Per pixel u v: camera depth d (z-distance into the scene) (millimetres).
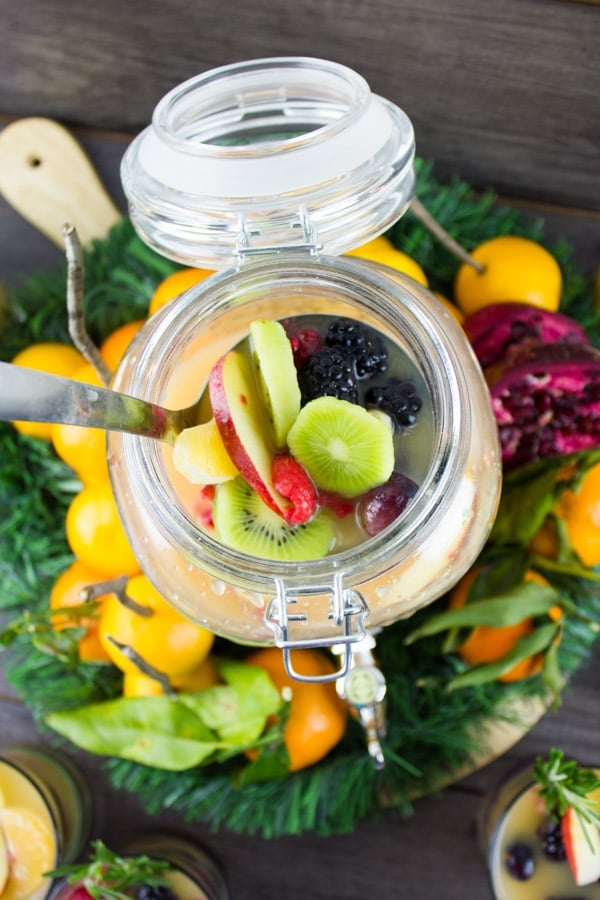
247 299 482
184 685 607
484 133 689
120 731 591
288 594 434
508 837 623
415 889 670
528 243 648
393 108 528
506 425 606
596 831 605
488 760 634
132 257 667
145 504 459
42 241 709
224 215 490
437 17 652
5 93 687
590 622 571
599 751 667
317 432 442
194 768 630
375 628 495
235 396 445
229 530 449
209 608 489
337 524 458
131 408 431
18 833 626
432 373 453
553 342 616
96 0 655
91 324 675
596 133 682
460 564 487
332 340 481
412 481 460
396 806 671
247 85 523
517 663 577
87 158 674
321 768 626
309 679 457
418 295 501
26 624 595
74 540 592
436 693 625
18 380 383
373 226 516
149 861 617
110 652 599
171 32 664
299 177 482
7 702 678
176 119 516
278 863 675
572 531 597
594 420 605
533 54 658
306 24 660
